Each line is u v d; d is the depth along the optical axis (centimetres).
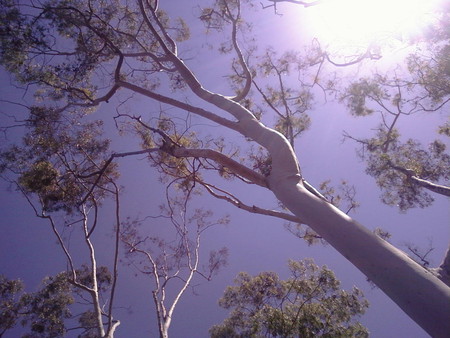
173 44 959
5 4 842
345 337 895
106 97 931
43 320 1079
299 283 971
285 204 534
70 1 917
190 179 964
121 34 1021
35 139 965
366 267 402
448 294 345
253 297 1014
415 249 823
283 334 891
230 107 765
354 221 450
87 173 1043
